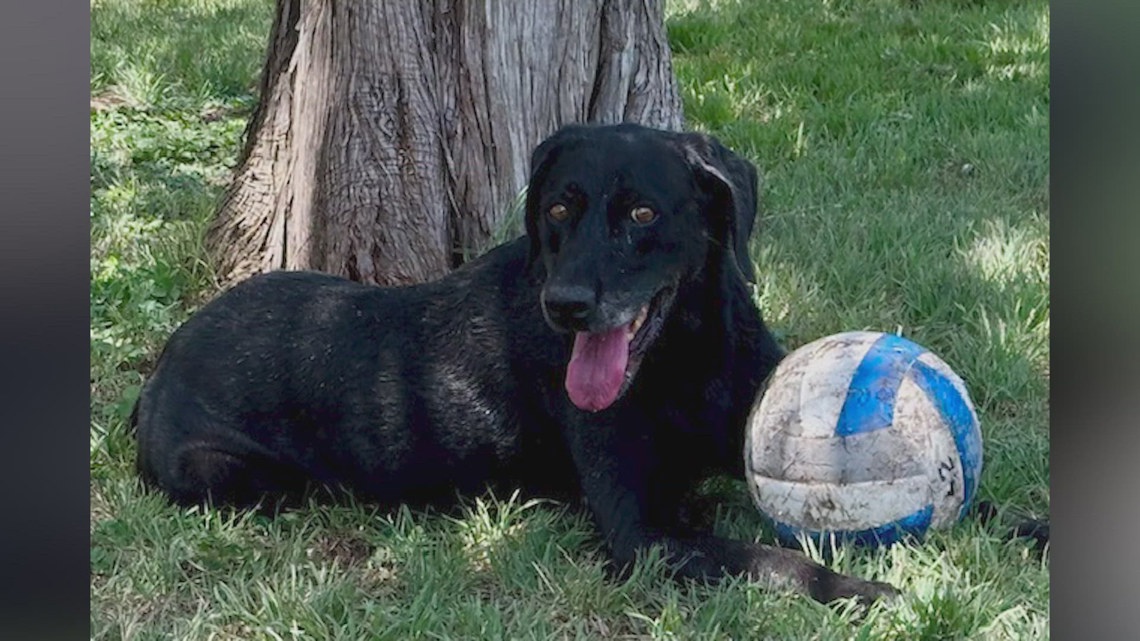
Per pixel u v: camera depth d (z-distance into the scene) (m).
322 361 4.45
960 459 3.70
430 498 4.44
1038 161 7.54
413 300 4.52
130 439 4.82
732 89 8.87
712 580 3.68
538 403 4.27
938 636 3.35
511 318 4.30
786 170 7.47
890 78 9.24
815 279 6.00
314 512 4.34
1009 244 6.25
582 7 5.72
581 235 3.83
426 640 3.49
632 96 5.96
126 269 6.20
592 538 4.12
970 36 10.17
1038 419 4.90
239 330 4.60
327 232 5.70
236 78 9.84
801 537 3.75
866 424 3.63
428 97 5.62
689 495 4.40
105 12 12.25
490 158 5.67
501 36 5.59
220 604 3.71
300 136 5.76
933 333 5.54
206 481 4.41
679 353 4.09
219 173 7.91
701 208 4.01
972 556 3.68
